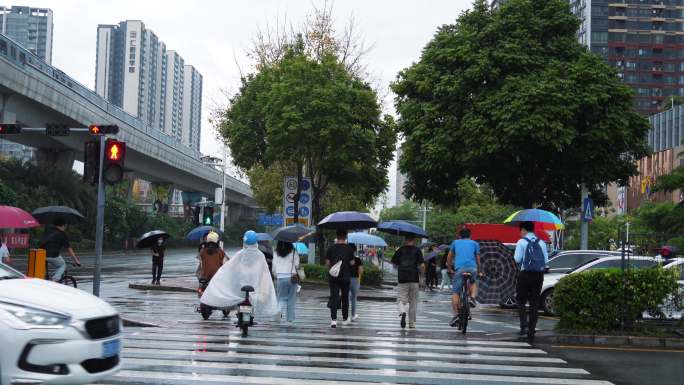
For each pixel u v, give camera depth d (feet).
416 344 36.14
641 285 38.96
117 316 21.83
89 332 20.20
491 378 27.32
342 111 85.35
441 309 63.52
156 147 209.36
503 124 79.00
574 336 37.93
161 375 26.35
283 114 84.07
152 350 32.07
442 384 25.98
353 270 46.78
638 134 84.79
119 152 43.98
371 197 103.35
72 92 153.28
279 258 43.60
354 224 45.16
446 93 86.22
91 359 20.24
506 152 82.43
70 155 195.31
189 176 269.85
